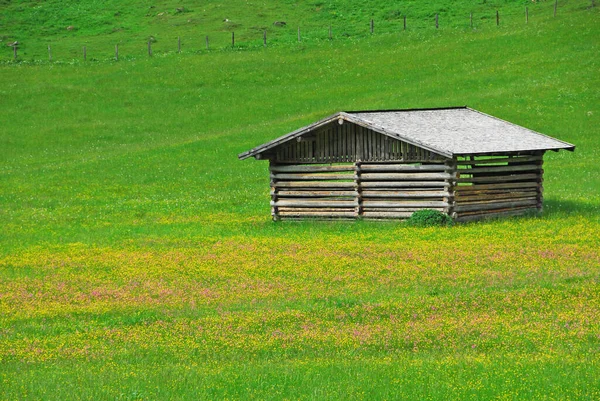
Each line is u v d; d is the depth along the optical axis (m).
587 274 34.12
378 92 97.88
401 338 26.00
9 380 22.08
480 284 33.09
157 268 38.34
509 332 26.36
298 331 27.22
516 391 20.47
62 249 44.53
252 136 86.44
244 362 24.02
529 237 42.59
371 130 50.66
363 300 31.17
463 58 105.69
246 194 65.56
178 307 31.03
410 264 37.19
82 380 22.03
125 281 35.94
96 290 34.16
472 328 26.88
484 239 42.47
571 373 21.88
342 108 93.12
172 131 92.12
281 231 48.31
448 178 48.22
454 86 95.19
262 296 32.31
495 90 91.75
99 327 28.64
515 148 49.62
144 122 95.44
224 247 43.12
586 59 97.62
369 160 50.84
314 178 52.03
